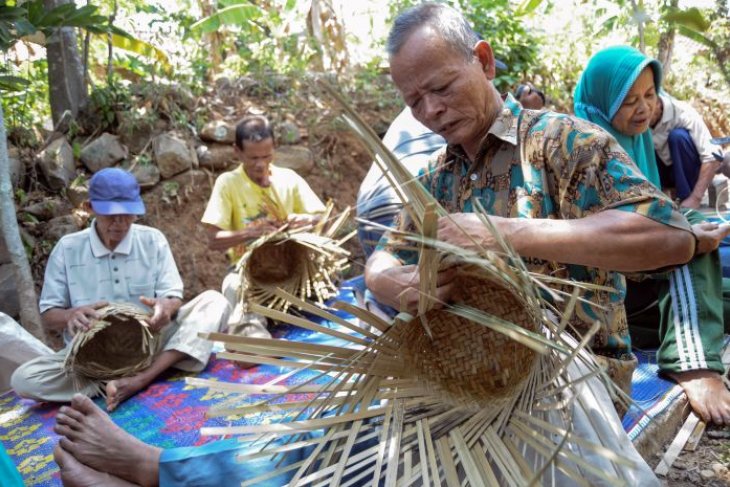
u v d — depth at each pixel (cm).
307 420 143
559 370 132
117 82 477
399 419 146
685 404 219
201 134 479
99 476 181
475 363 150
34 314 330
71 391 262
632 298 258
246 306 294
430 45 145
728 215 340
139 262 288
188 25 575
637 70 249
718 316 229
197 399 251
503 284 138
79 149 452
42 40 409
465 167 167
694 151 359
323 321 319
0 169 318
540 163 151
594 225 135
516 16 633
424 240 119
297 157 488
